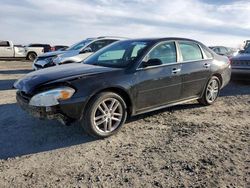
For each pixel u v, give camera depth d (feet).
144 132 16.25
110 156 13.20
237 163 12.39
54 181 11.05
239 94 26.96
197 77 20.02
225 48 74.74
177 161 12.60
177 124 17.63
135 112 16.66
